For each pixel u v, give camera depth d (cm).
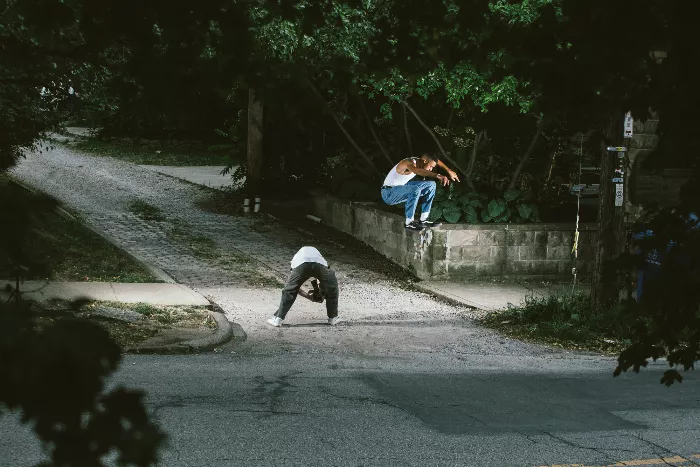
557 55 236
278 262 1714
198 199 2425
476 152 1714
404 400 816
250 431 693
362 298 1447
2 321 160
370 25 709
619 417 784
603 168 1221
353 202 1969
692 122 219
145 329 1060
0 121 1195
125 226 2000
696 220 256
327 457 639
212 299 1370
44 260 184
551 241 1636
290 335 1145
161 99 242
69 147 3525
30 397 154
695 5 201
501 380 924
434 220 1634
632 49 211
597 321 1201
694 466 649
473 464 636
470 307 1395
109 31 229
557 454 668
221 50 248
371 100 2014
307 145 2434
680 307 263
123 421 164
